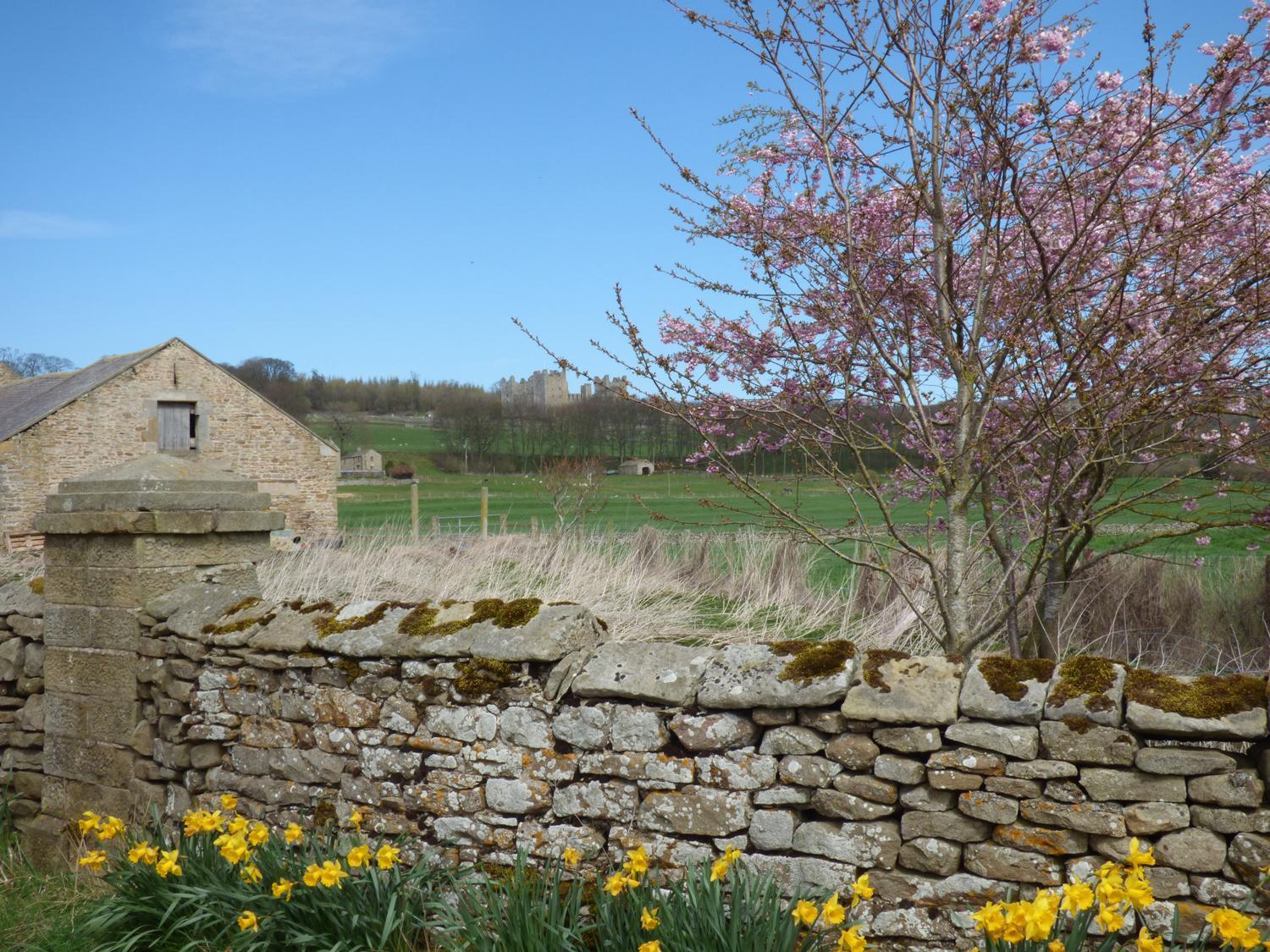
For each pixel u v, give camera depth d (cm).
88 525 509
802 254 449
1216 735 288
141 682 505
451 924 354
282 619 459
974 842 320
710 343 500
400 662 419
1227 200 468
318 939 360
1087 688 311
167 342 2600
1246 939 246
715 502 478
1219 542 873
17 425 2419
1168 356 396
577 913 342
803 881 338
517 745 389
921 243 484
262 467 2762
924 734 325
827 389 454
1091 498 439
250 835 390
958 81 428
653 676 371
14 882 492
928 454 461
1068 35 446
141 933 396
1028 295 422
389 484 6294
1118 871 267
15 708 575
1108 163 434
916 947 321
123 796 505
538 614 402
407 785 410
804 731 343
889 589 749
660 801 361
